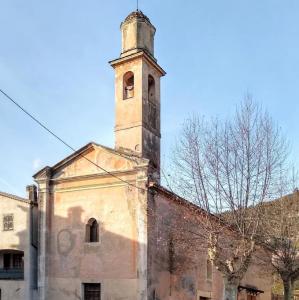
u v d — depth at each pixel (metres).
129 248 21.20
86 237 22.56
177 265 22.75
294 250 23.23
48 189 24.06
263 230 20.55
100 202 22.64
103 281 21.47
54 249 23.23
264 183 19.14
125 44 25.80
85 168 23.50
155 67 25.97
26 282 23.92
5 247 25.11
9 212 25.59
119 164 22.61
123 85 25.23
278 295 40.72
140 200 21.39
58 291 22.55
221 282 28.41
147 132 24.44
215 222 18.83
